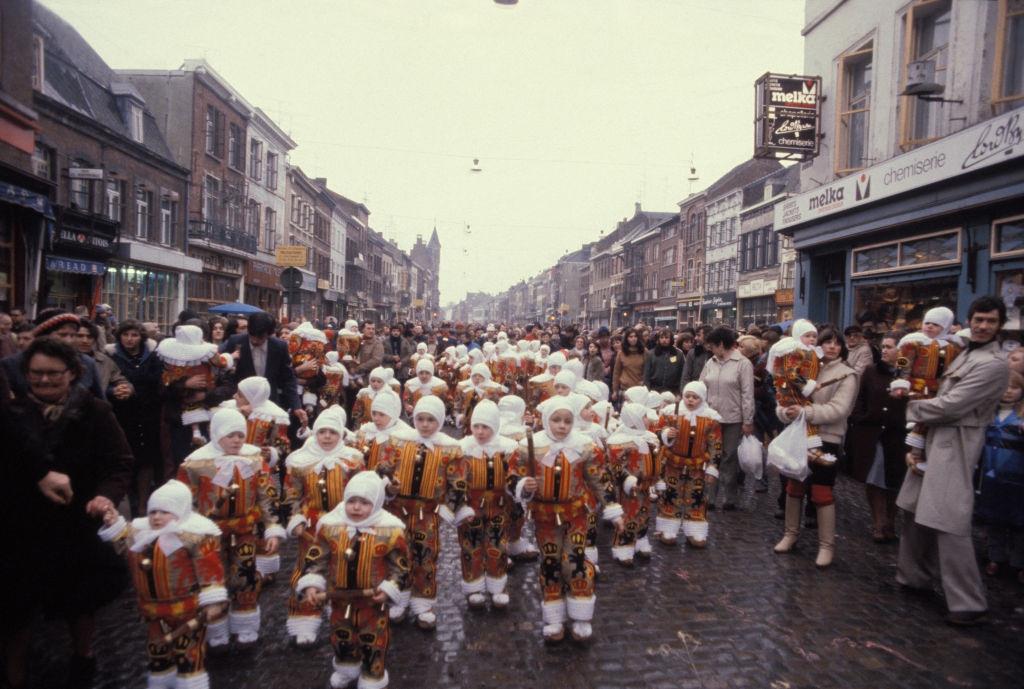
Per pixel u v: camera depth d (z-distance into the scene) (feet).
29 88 39.65
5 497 10.91
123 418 19.04
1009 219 30.12
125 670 12.46
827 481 18.74
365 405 25.93
